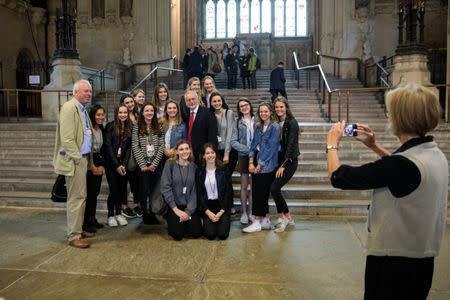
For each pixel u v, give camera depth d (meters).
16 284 3.70
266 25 24.81
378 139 8.77
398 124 1.92
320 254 4.46
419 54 11.36
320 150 8.42
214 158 5.07
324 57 18.73
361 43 18.09
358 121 10.58
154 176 5.57
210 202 5.07
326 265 4.14
